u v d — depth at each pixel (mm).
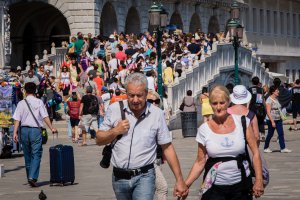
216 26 128250
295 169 38969
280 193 30875
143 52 75625
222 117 19281
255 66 98188
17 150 47844
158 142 19172
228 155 19188
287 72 155500
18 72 69188
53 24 105562
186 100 62844
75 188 33344
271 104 47594
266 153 47719
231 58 90000
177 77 73062
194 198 29781
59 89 71062
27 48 105062
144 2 107500
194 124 62594
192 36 89125
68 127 61469
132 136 18969
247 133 19281
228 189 19219
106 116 19156
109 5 99688
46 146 55688
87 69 70000
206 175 19281
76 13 95500
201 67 80125
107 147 19250
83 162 43875
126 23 107250
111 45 77188
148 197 18953
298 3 160250
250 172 19391
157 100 25812
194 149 50938
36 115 33969
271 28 147875
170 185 33438
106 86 71312
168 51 78312
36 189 33438
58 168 34188
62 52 78188
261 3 143250
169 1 112625
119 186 19109
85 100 54562
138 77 18875
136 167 18969
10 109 46812
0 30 71312
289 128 73062
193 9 120000
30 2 96375
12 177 38062
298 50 159625
